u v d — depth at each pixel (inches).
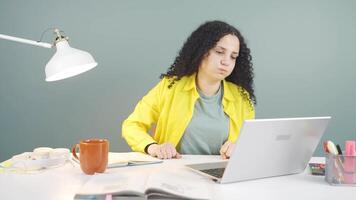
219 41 61.9
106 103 89.3
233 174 41.0
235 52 62.9
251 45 89.5
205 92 65.2
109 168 47.9
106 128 89.7
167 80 67.5
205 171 44.9
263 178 44.1
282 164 44.5
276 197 36.9
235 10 88.7
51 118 89.0
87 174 45.1
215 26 63.7
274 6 89.0
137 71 88.9
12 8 86.5
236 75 67.7
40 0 86.8
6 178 43.2
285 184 41.8
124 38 88.1
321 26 89.7
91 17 87.5
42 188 39.3
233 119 64.8
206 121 63.9
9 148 88.7
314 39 89.9
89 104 89.1
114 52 88.3
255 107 90.7
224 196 37.0
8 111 88.2
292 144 44.0
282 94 90.7
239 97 67.1
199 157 55.8
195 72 65.4
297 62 90.3
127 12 87.8
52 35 87.4
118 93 89.1
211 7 88.4
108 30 87.8
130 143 60.6
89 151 44.3
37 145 89.1
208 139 64.1
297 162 46.0
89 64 49.9
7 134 88.5
